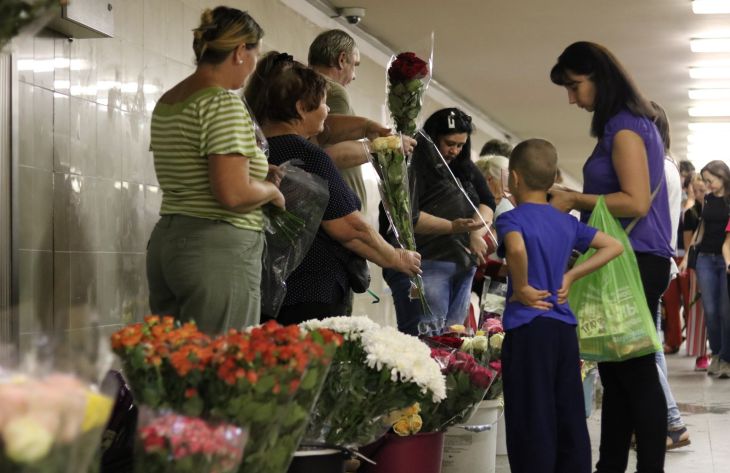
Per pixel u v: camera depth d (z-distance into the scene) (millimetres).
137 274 5145
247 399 2135
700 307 9633
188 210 3334
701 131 16109
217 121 3246
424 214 4992
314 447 2875
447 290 5098
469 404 3668
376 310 9727
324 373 2350
